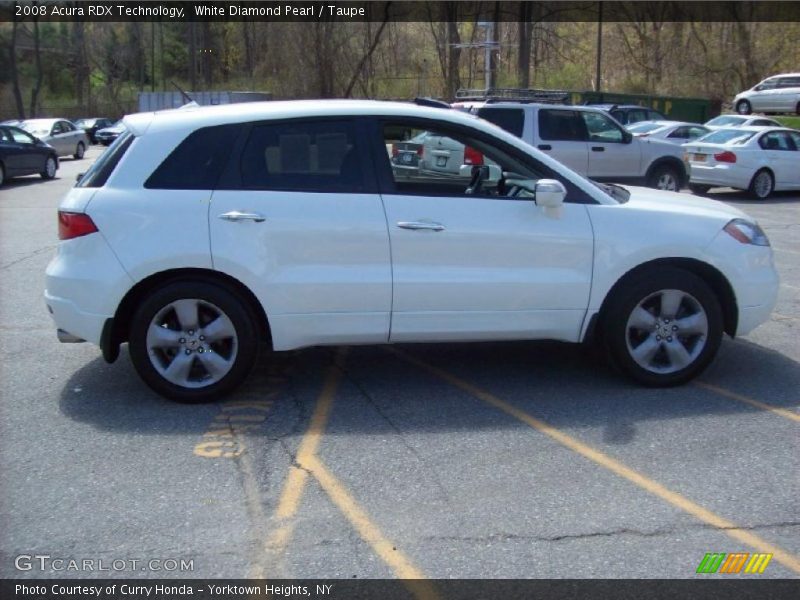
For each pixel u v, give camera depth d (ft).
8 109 192.65
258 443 15.20
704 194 60.80
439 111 17.39
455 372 19.22
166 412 16.70
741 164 55.88
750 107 121.80
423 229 16.61
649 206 17.90
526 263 17.06
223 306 16.60
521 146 17.54
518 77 137.39
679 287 17.54
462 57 144.25
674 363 17.94
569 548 11.65
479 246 16.84
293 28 124.98
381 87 134.62
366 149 16.89
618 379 18.62
